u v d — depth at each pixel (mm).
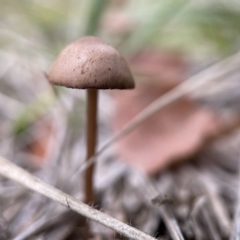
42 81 225
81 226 155
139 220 160
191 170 184
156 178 180
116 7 299
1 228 149
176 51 263
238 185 172
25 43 220
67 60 141
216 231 158
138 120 172
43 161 184
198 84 192
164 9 220
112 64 141
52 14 258
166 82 202
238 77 231
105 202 167
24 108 201
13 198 163
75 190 169
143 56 249
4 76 225
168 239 153
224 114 211
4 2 244
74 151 190
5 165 143
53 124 196
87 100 151
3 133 195
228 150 196
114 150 190
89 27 206
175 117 191
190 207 160
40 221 151
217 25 233
